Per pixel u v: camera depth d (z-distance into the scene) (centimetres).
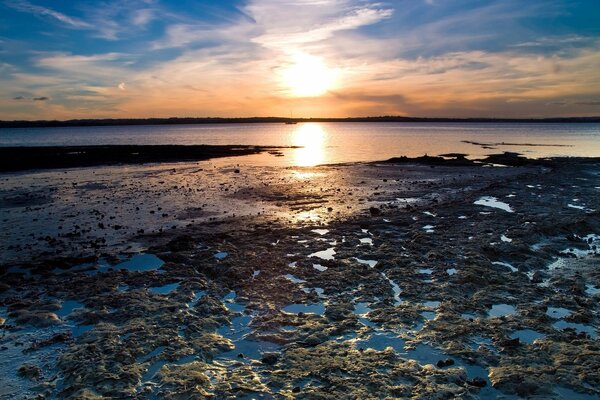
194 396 730
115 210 2161
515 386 755
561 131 13800
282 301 1121
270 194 2600
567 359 823
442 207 2142
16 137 11194
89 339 924
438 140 9062
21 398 745
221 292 1176
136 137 11244
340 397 727
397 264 1362
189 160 4756
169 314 1033
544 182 2891
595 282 1211
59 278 1275
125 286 1218
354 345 902
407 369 804
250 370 819
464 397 730
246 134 13412
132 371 806
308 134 13162
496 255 1435
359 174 3522
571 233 1697
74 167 4028
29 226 1852
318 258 1431
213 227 1817
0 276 1282
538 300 1108
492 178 3228
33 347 903
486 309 1066
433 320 1002
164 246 1551
